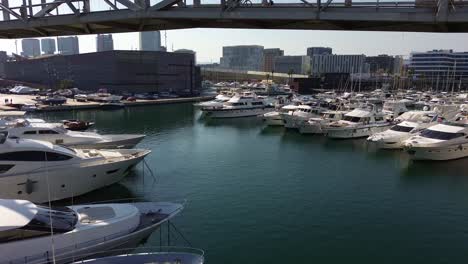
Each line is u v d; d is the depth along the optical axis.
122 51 112.62
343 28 21.72
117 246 14.72
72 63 122.75
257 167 33.31
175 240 18.70
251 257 17.30
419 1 18.02
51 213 14.20
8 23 27.39
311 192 26.41
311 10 19.70
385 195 26.03
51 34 29.58
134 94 110.31
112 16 23.41
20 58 158.38
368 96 91.94
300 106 57.44
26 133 29.34
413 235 19.78
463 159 35.97
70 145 30.25
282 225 20.67
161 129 56.59
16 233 12.61
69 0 24.09
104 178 23.11
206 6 21.56
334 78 137.00
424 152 34.47
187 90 128.00
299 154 38.97
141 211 17.06
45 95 100.19
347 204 24.12
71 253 13.47
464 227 20.83
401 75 167.50
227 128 57.44
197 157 37.06
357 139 46.91
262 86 125.12
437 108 60.41
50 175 20.52
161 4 21.78
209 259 17.06
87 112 77.38
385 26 20.45
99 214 15.45
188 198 24.69
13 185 19.58
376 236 19.59
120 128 57.34
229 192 26.03
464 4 17.30
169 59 125.88
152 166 32.97
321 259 17.25
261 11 20.48
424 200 25.09
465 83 154.75
